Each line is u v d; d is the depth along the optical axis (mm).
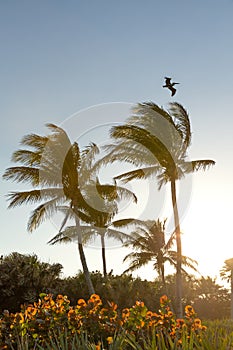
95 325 8477
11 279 27500
